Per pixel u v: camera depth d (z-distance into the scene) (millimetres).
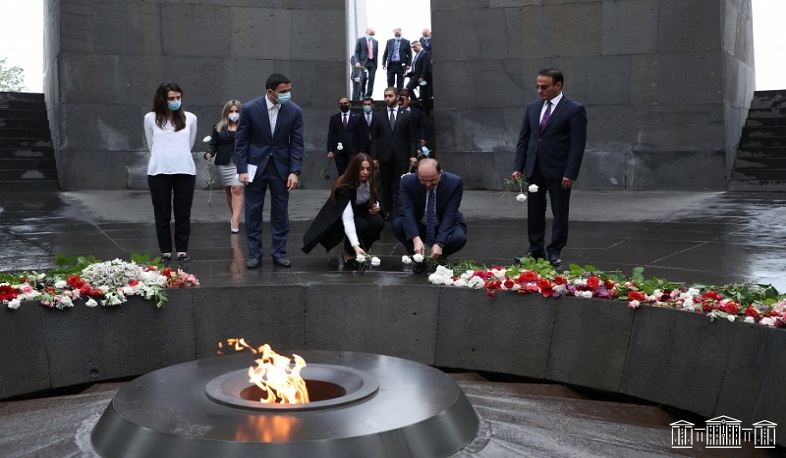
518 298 7266
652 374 6562
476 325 7402
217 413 4781
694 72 16188
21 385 6723
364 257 8531
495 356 7344
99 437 4840
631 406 6594
